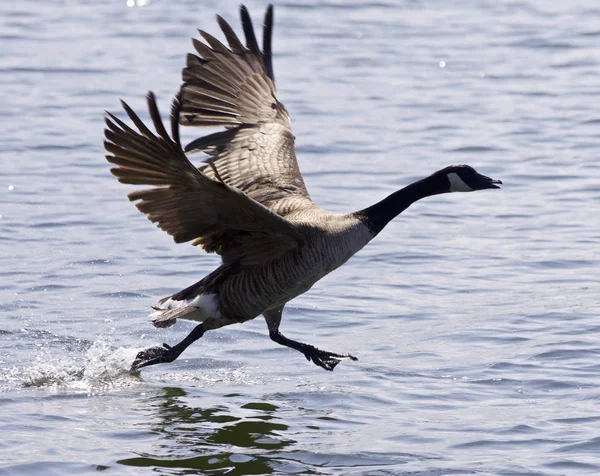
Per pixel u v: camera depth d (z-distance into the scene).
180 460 10.24
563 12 38.91
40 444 10.55
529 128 24.83
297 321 14.68
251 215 10.88
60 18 37.09
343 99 27.30
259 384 12.57
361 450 10.52
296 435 10.94
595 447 10.47
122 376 12.83
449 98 27.64
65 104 26.17
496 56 32.47
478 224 19.03
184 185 10.29
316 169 21.58
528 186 20.94
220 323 12.23
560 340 13.57
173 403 11.90
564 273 16.41
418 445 10.65
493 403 11.78
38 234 17.89
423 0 41.25
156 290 15.55
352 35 35.03
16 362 13.01
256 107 13.37
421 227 18.94
